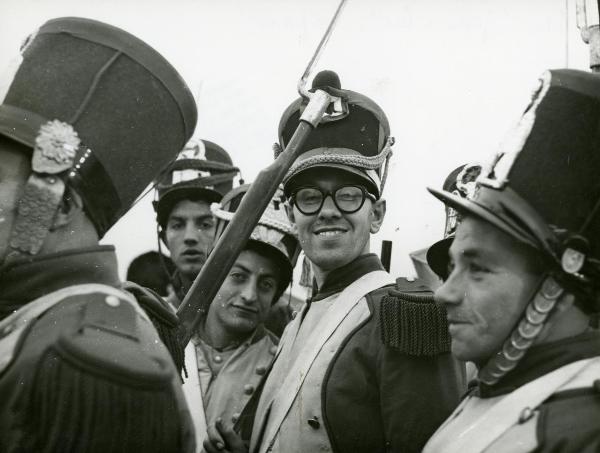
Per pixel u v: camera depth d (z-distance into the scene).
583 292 1.72
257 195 2.45
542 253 1.71
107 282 1.86
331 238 2.75
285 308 3.82
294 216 2.83
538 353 1.74
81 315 1.71
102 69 1.86
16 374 1.65
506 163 1.77
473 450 1.70
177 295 3.73
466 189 2.61
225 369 3.14
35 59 1.86
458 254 1.82
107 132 1.83
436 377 2.49
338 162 2.74
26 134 1.77
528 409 1.67
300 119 2.53
